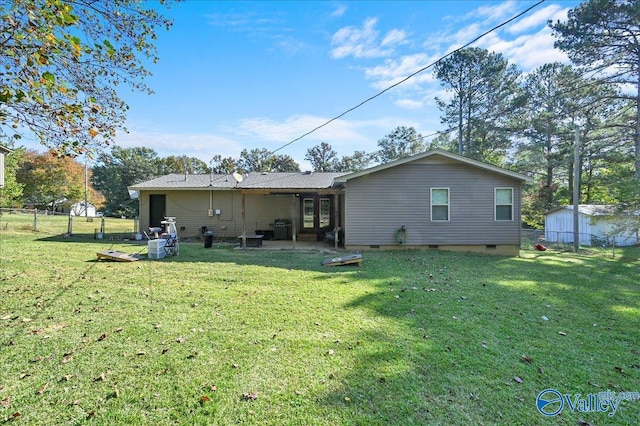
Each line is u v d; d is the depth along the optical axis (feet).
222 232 47.37
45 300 15.81
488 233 36.06
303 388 8.80
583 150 64.34
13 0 10.36
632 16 45.70
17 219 70.23
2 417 7.46
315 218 47.62
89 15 13.55
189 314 14.29
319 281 20.93
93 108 12.92
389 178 35.88
